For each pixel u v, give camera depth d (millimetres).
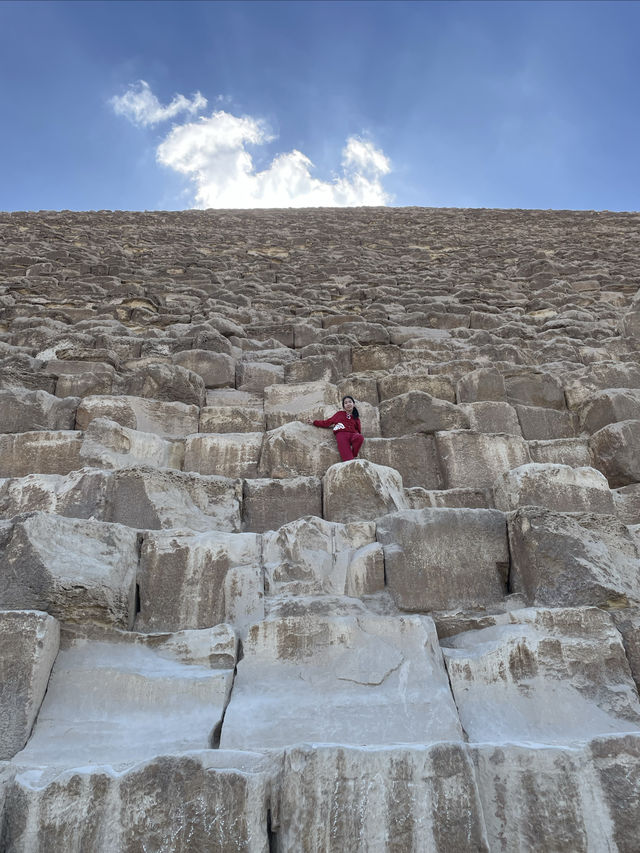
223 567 3836
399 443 5797
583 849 2416
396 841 2344
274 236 21797
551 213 28469
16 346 8016
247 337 9477
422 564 3932
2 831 2406
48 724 2918
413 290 13688
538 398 7004
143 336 9008
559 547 3783
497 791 2559
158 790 2430
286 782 2457
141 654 3318
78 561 3527
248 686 3154
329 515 4652
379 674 3154
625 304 13062
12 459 5262
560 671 3203
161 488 4605
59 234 19188
